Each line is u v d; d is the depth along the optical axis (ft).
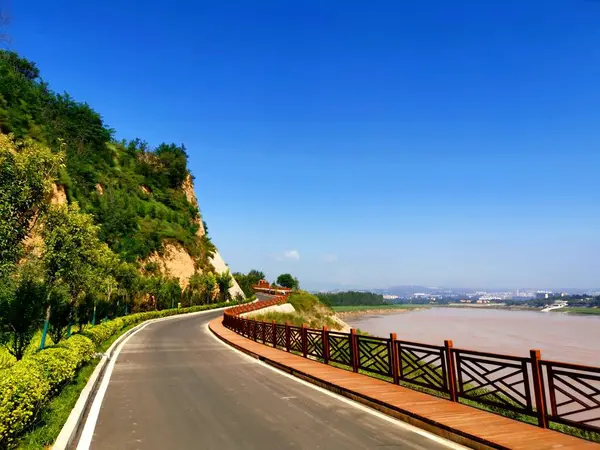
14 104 144.66
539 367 20.72
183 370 39.47
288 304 193.88
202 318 132.67
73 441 19.02
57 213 39.60
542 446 17.61
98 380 34.09
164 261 187.93
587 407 18.35
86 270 43.80
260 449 18.01
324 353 41.86
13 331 35.65
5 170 27.66
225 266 257.55
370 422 22.41
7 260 28.53
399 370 30.83
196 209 266.57
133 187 216.74
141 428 21.04
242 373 38.14
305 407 25.62
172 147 288.30
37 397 19.43
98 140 221.66
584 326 268.82
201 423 21.91
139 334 79.15
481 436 18.79
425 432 20.84
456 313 557.33
